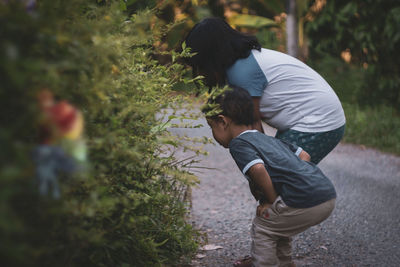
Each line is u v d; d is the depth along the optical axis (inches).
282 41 353.1
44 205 44.8
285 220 84.8
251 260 94.2
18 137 39.8
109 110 59.4
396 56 314.5
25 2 42.3
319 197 83.6
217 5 348.2
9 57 36.4
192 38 94.2
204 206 143.7
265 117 95.6
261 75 91.0
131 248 78.7
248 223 128.3
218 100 91.0
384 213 137.9
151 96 80.1
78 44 47.1
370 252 108.5
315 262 103.0
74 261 65.5
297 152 90.0
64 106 40.6
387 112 291.6
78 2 53.1
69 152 40.4
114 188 71.3
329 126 92.3
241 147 87.5
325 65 349.1
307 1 321.7
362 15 319.3
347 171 190.7
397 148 235.3
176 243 98.3
